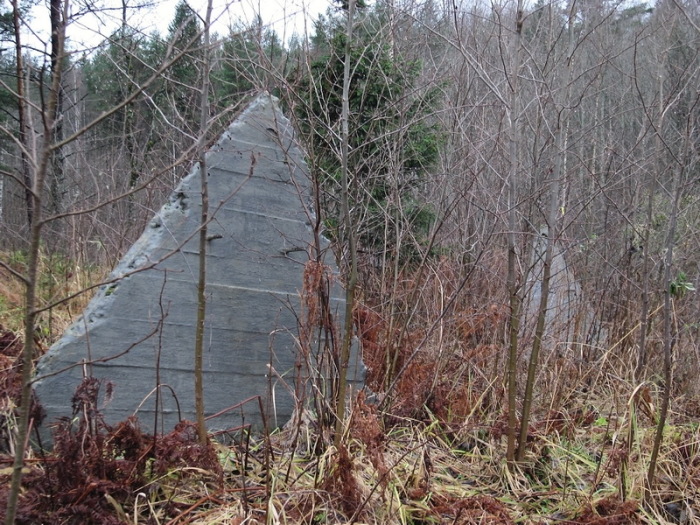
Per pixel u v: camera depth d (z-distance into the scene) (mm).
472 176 4668
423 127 6109
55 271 6348
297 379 3531
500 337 4898
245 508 2787
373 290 5871
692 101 3957
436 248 6129
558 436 3871
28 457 2938
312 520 2881
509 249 3467
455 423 4180
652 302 5414
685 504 3324
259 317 3939
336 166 5879
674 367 4875
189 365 3734
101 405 3488
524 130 4828
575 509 3248
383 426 3885
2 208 9289
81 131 1972
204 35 3053
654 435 3846
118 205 7508
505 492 3447
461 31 4188
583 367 4969
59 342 3420
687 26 4633
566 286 5496
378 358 4664
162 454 2930
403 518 2900
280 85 4059
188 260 3732
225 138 3891
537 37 4582
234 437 3775
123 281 3566
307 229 4148
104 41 3096
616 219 6039
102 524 2523
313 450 3424
